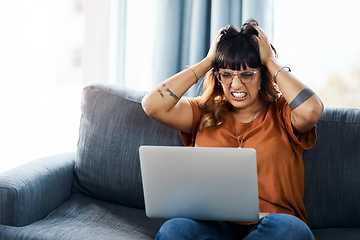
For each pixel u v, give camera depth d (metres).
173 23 2.44
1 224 1.74
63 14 2.89
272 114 1.84
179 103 1.90
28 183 1.81
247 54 1.74
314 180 1.93
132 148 2.03
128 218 1.94
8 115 2.94
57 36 2.90
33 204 1.82
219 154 1.42
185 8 2.46
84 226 1.80
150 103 1.84
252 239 1.46
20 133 2.95
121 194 2.04
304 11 2.60
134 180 2.02
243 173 1.43
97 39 2.69
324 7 2.58
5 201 1.72
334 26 2.59
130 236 1.76
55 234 1.68
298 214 1.77
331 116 1.97
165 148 1.46
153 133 2.03
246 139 1.81
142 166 1.49
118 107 2.08
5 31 2.88
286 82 1.74
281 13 2.62
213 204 1.50
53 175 1.98
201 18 2.40
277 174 1.73
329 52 2.61
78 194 2.11
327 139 1.94
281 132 1.79
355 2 2.55
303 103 1.70
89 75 2.72
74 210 1.97
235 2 2.37
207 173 1.45
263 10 2.32
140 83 2.66
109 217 1.93
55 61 2.92
